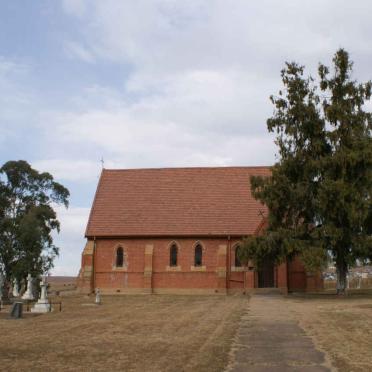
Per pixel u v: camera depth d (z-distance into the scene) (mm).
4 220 55594
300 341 18562
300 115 44375
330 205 40719
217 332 21078
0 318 29344
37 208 56719
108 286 57219
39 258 55938
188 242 56906
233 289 54938
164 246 57312
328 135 43219
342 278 44562
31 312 33531
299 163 44125
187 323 24703
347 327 22188
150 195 61312
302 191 42438
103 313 31797
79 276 59125
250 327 22547
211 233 56312
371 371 13711
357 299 39188
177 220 58250
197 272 56062
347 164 41219
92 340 19594
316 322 24141
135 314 30562
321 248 40312
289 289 54125
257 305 35406
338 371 13742
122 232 57969
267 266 55250
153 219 58750
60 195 61125
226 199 59406
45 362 15328
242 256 43844
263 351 16625
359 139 42125
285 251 42656
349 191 40000
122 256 57906
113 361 15344
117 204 60938
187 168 63500
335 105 43062
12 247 54656
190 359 15391
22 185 59344
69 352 16984
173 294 54875
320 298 41688
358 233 41688
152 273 56594
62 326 24625
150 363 14945
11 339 20312
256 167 62344
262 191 43938
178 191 61219
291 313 28891
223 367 14297
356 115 43219
